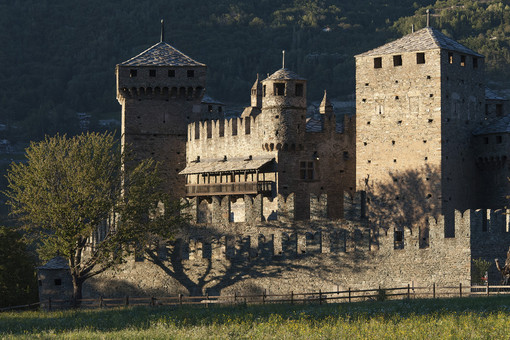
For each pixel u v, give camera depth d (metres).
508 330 120.75
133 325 144.00
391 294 183.88
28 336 131.50
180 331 129.38
